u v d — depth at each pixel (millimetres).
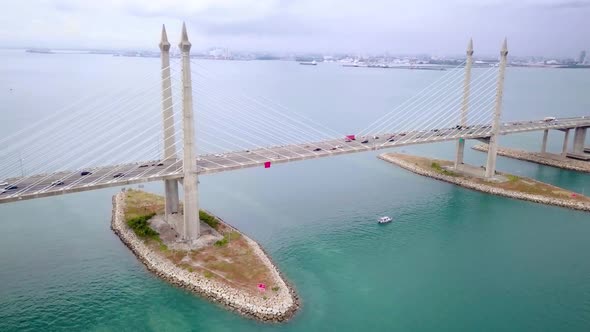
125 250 63656
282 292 53031
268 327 48312
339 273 59406
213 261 58875
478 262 63469
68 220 73938
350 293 55062
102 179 59188
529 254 66000
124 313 50500
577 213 81375
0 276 57219
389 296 54812
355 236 70625
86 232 69312
